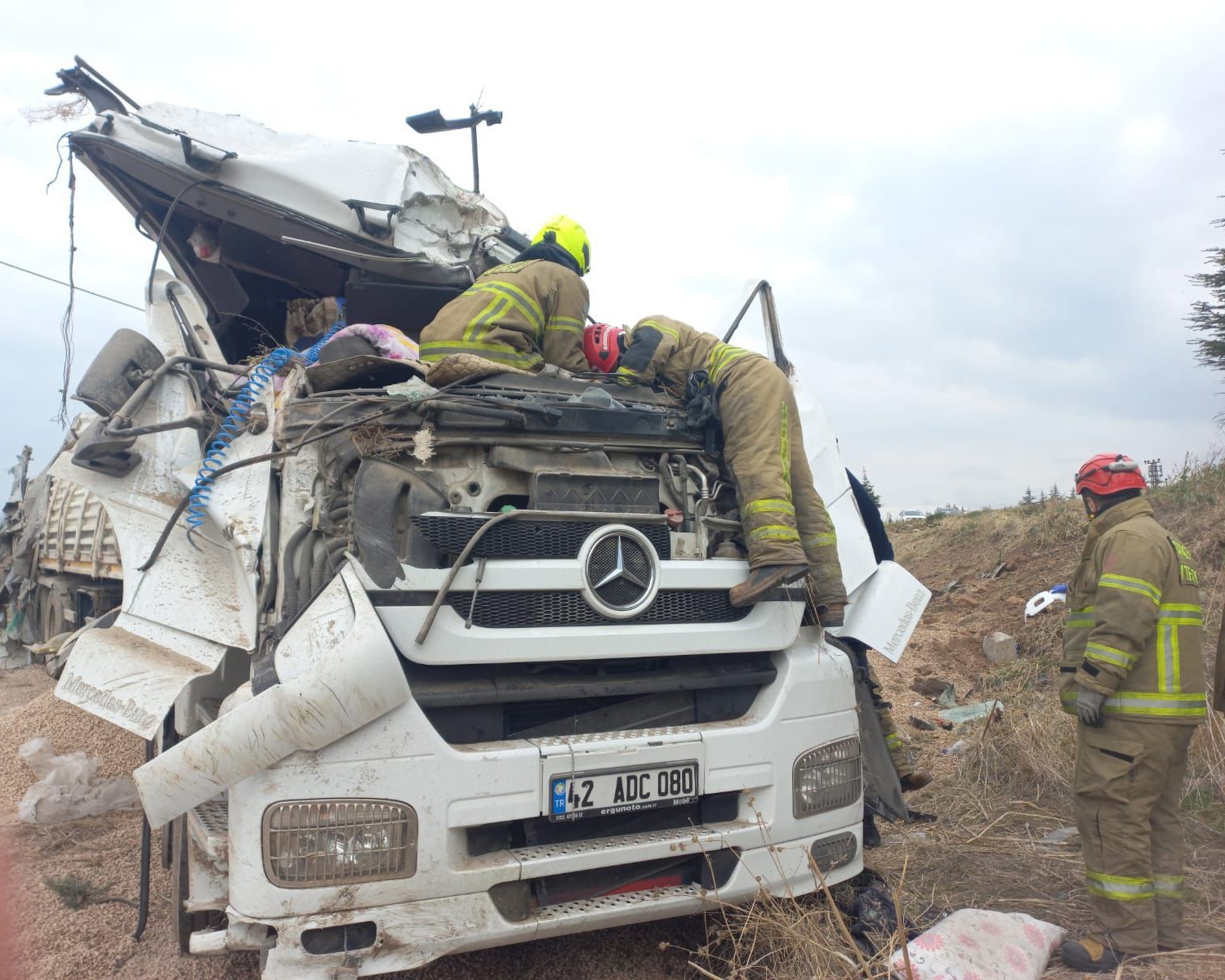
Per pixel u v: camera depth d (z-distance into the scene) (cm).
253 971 319
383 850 258
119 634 316
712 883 298
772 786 313
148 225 505
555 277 408
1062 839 445
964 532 1338
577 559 301
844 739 338
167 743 326
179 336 412
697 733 302
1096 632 326
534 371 385
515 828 284
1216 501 868
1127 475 355
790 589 341
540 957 329
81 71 440
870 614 387
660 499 342
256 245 505
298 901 251
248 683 266
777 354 432
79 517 663
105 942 340
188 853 315
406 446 299
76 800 486
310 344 530
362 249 489
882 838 456
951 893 386
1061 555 1009
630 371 374
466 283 521
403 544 288
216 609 308
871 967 294
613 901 286
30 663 941
